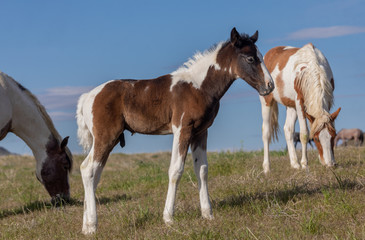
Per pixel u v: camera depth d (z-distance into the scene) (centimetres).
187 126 493
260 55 509
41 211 715
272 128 898
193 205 596
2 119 703
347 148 1138
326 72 807
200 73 511
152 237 449
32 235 541
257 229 439
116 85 512
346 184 588
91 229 498
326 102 749
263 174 785
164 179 952
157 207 610
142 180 970
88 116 512
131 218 540
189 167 1073
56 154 778
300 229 427
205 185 523
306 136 783
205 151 529
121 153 1928
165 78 516
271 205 521
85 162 509
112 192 879
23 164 1680
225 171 902
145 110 504
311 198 546
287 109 891
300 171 736
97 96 509
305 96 758
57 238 509
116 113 504
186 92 500
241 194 623
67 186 789
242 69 502
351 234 387
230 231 439
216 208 564
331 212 473
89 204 502
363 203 491
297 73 791
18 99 735
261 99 899
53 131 788
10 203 841
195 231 442
